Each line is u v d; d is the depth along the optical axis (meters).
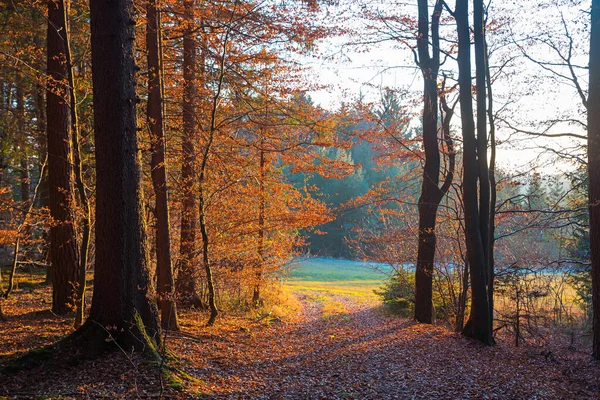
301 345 11.66
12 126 17.31
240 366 8.84
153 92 10.99
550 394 7.96
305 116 14.21
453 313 18.16
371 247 20.64
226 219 14.77
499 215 16.52
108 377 6.62
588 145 10.61
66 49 8.88
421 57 14.74
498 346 12.12
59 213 11.75
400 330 13.55
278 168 17.53
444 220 16.95
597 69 10.40
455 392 7.80
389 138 16.33
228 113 14.48
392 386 8.07
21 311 12.23
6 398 5.72
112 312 7.46
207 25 11.95
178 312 13.93
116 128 7.52
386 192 16.64
